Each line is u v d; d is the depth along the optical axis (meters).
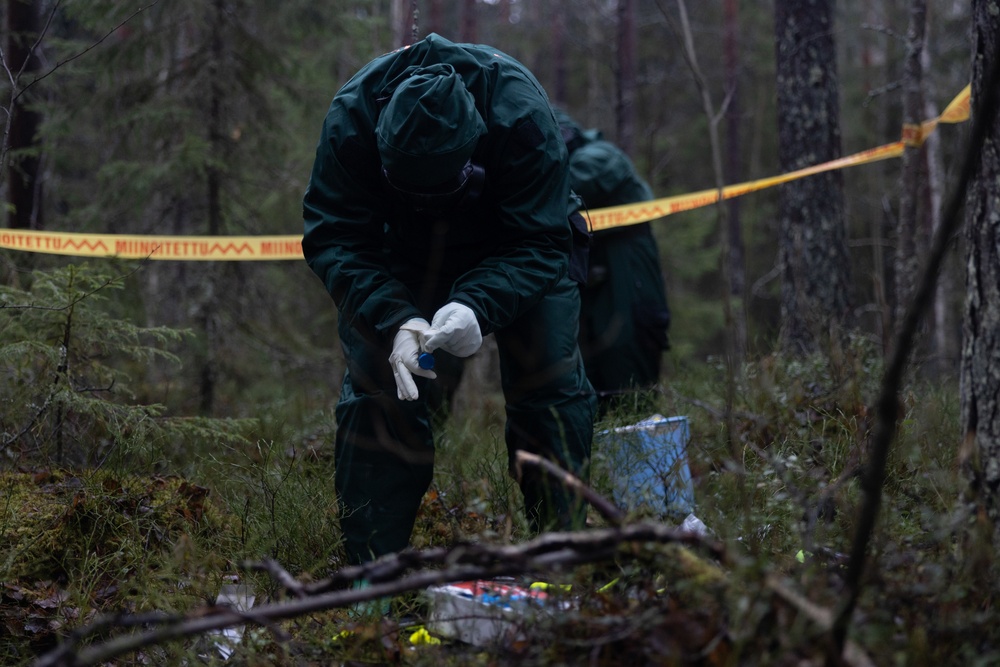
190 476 4.35
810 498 2.93
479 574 2.11
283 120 8.48
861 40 19.77
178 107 7.40
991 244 2.71
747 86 21.34
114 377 5.19
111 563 3.49
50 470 4.13
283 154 8.00
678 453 3.58
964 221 2.81
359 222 3.22
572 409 3.31
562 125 6.17
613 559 2.20
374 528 3.26
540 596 2.36
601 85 21.16
